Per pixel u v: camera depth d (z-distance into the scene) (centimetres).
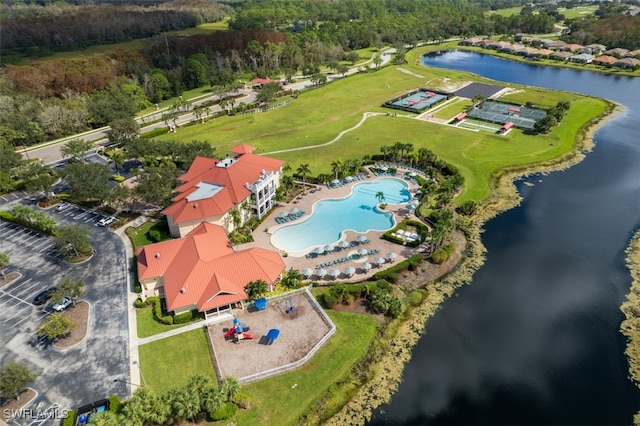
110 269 7238
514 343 5900
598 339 5953
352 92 18225
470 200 9369
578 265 7431
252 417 4778
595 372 5462
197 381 4797
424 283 6962
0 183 9762
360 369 5447
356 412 4938
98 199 9488
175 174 9862
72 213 9044
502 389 5247
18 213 8350
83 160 11875
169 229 8138
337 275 6912
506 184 10162
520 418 4891
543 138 12619
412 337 5975
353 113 15462
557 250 7825
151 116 16262
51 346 5656
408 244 7719
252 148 10531
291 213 8719
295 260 7369
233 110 16025
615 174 10644
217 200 7925
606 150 12019
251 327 5944
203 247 6869
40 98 16112
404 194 9588
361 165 10700
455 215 8831
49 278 7006
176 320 6009
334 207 9094
